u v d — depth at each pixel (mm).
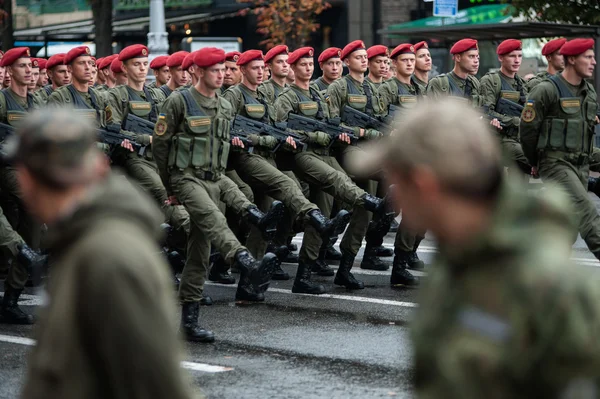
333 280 21953
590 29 34719
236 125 21188
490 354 4715
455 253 4867
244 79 21781
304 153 21672
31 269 16891
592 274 4859
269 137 21156
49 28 75375
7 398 12742
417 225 4988
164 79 26250
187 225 20406
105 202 5703
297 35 61594
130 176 22031
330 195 22484
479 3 55125
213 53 16750
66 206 5965
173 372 5570
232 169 21297
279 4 60219
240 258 16266
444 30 37188
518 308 4680
